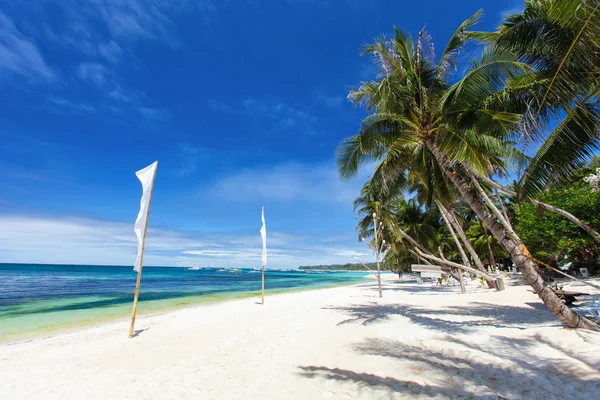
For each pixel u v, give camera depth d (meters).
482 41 7.98
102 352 6.76
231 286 34.94
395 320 8.73
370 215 25.44
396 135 9.04
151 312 14.07
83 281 39.41
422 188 15.28
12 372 5.52
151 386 4.64
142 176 8.90
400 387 4.01
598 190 14.25
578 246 16.16
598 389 3.54
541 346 5.40
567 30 4.82
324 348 6.16
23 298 19.55
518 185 6.12
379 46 8.95
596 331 5.88
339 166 10.62
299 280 56.28
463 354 5.23
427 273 17.52
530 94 6.20
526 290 14.83
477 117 7.68
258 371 5.03
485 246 31.95
